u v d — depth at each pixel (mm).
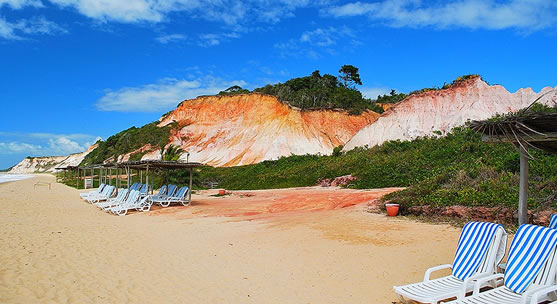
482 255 5320
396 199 13656
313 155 42156
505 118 5777
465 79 34844
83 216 15289
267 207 16891
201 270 7406
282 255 8398
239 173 38906
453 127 30750
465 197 11852
